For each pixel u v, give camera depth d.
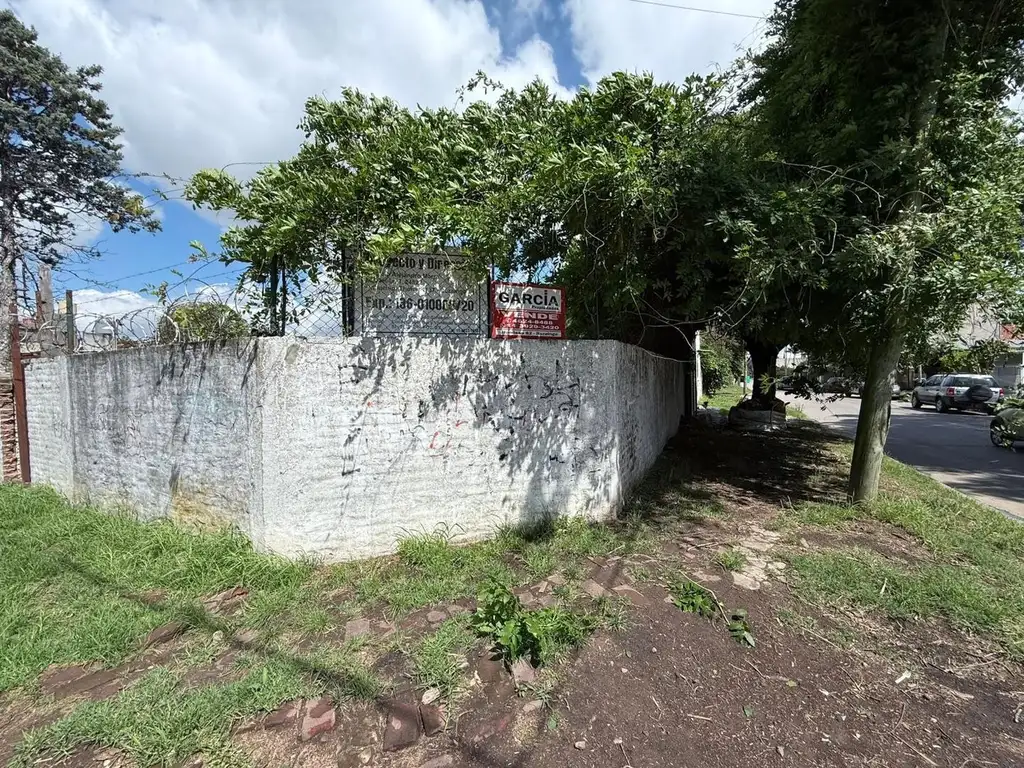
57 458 6.38
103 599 3.44
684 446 9.30
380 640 2.93
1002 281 4.00
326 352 3.83
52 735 2.25
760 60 6.44
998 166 4.72
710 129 5.49
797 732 2.33
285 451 3.77
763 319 5.95
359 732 2.28
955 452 11.11
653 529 4.72
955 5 4.65
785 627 3.13
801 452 9.32
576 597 3.38
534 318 4.63
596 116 4.60
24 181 13.52
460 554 3.99
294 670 2.63
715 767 2.13
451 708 2.41
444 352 4.18
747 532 4.76
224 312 4.35
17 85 13.40
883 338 5.36
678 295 6.07
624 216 4.65
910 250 4.19
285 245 3.90
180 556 3.87
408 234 3.73
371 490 4.00
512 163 4.28
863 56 4.96
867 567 3.94
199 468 4.32
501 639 2.72
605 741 2.25
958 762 2.18
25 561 4.00
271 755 2.15
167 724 2.27
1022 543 4.66
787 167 5.34
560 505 4.66
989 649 2.99
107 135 14.80
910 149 4.59
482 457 4.34
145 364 4.77
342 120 4.48
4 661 2.76
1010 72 5.04
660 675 2.68
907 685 2.67
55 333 7.03
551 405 4.60
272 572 3.61
